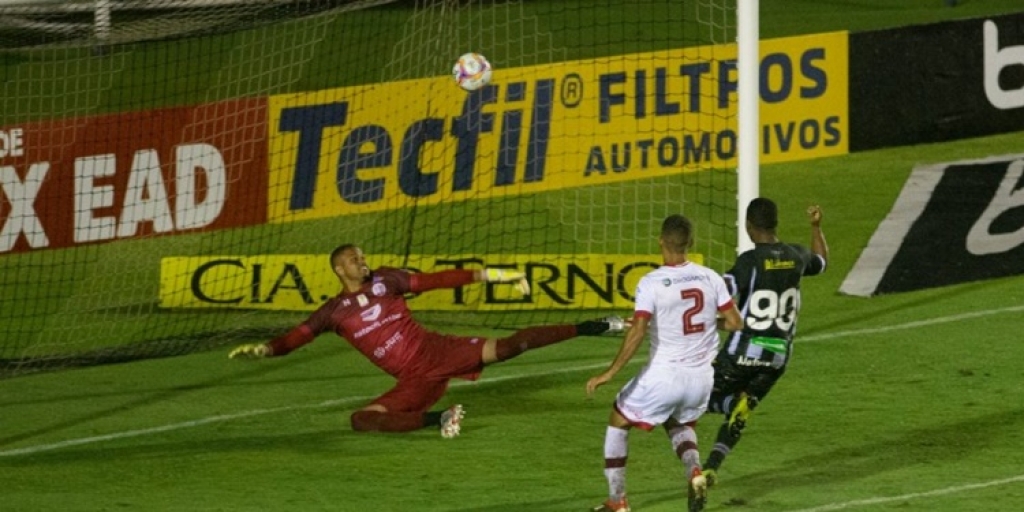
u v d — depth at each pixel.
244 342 35.97
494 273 28.58
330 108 45.47
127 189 44.94
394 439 28.48
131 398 31.88
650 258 37.03
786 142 48.66
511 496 25.02
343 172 45.50
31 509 24.62
